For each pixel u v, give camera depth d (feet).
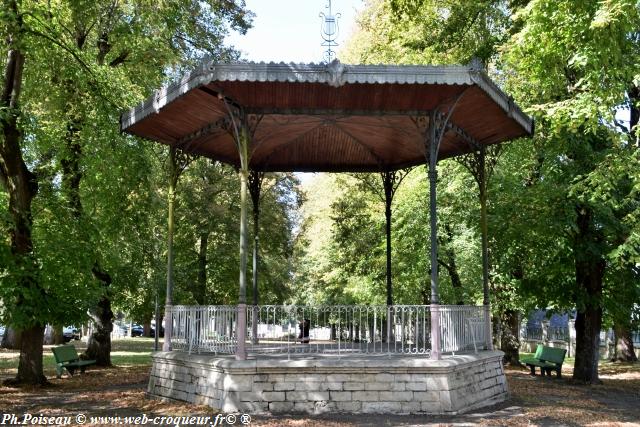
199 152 45.06
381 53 73.87
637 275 53.31
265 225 94.63
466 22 60.64
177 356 36.24
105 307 65.77
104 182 57.62
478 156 44.09
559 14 35.96
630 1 31.42
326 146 48.11
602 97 35.65
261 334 46.85
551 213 49.85
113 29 61.05
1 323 42.68
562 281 55.88
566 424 31.04
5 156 45.52
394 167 51.47
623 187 48.16
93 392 42.09
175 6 63.26
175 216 84.99
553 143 50.49
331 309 36.73
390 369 31.63
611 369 70.28
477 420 30.42
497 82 64.59
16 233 45.27
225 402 31.22
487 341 40.98
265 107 34.53
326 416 30.27
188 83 31.42
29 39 45.68
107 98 50.06
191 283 85.56
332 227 93.97
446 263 74.28
